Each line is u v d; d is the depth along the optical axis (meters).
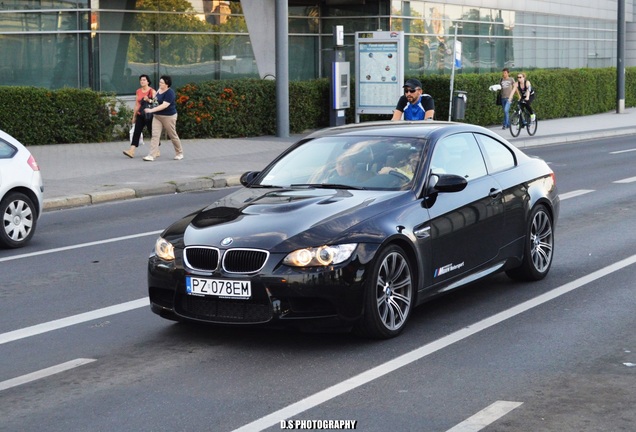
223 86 27.42
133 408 6.21
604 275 10.03
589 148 26.98
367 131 9.09
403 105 14.94
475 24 40.22
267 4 32.53
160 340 7.89
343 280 7.27
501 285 9.66
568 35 49.09
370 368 6.96
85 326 8.41
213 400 6.33
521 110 29.94
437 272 8.21
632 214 14.30
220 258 7.38
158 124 21.81
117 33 28.09
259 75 32.50
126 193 17.36
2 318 8.76
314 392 6.44
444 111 32.25
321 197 8.03
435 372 6.83
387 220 7.73
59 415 6.12
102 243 12.74
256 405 6.20
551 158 23.80
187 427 5.84
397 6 35.12
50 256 11.85
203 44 30.56
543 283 9.70
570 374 6.73
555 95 39.16
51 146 24.53
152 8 28.94
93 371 7.07
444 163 8.66
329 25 35.59
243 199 8.29
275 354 7.38
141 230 13.80
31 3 27.20
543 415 5.89
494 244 8.98
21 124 24.23
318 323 7.29
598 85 42.88
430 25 37.12
